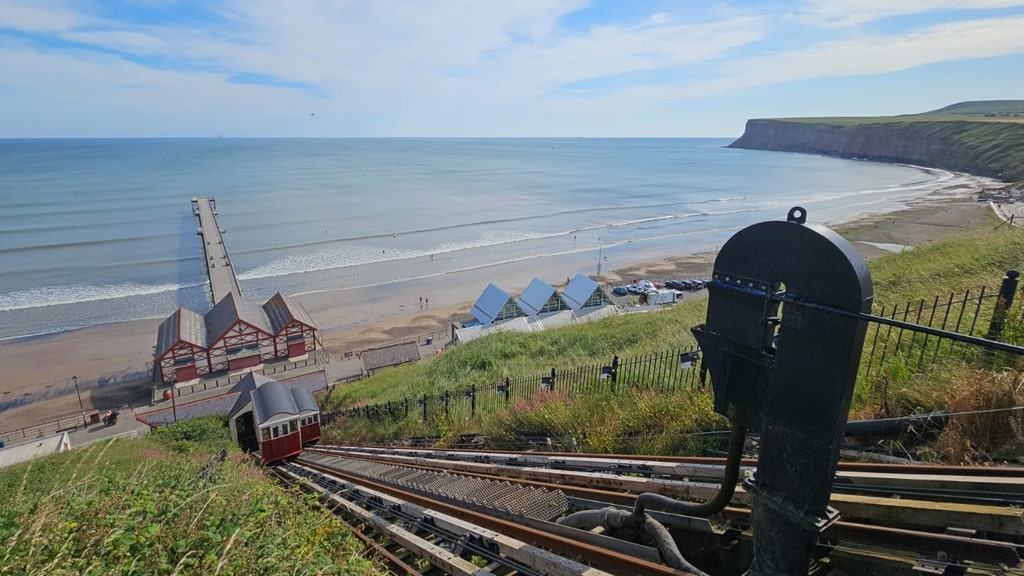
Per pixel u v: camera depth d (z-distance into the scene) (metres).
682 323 15.62
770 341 2.58
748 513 3.65
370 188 128.50
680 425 6.65
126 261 59.97
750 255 2.62
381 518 6.33
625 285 54.81
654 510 4.00
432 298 50.91
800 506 2.46
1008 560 2.59
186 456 14.79
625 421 7.63
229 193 113.19
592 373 11.48
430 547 4.89
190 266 58.84
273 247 66.62
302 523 5.89
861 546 3.08
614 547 3.86
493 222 85.75
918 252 16.66
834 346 2.24
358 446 15.95
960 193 102.50
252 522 4.75
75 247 64.88
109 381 35.03
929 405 5.04
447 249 68.12
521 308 40.09
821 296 2.28
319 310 47.56
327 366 37.59
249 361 36.62
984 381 4.49
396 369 30.33
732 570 3.57
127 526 4.10
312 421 19.41
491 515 5.29
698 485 4.38
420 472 8.46
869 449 4.74
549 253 67.25
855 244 55.16
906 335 7.31
